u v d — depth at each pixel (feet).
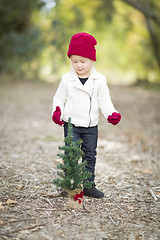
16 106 28.40
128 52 62.44
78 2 52.60
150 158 14.78
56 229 7.82
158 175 12.30
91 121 9.34
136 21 51.44
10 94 35.68
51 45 46.32
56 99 9.46
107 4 46.65
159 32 48.39
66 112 9.37
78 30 54.39
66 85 9.29
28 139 17.47
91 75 9.32
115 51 67.51
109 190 10.61
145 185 11.14
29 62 49.55
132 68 65.46
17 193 9.82
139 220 8.53
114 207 9.30
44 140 17.48
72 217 8.52
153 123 23.71
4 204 9.00
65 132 9.53
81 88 9.11
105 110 9.39
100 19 54.08
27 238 7.31
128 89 46.52
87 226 8.07
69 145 8.94
